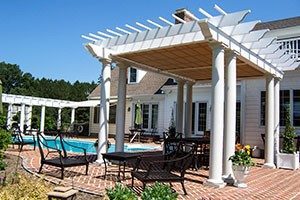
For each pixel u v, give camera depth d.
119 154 8.65
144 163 11.58
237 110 18.75
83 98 58.16
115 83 28.91
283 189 8.20
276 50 10.38
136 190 7.04
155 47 9.85
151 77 26.66
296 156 12.52
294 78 16.41
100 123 10.83
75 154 13.41
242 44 9.57
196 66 13.05
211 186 7.95
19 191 5.14
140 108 24.06
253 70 13.00
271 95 12.72
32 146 16.39
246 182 8.98
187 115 16.03
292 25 18.19
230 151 8.86
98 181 7.96
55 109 33.12
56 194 5.16
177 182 7.50
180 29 9.09
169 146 12.60
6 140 10.14
